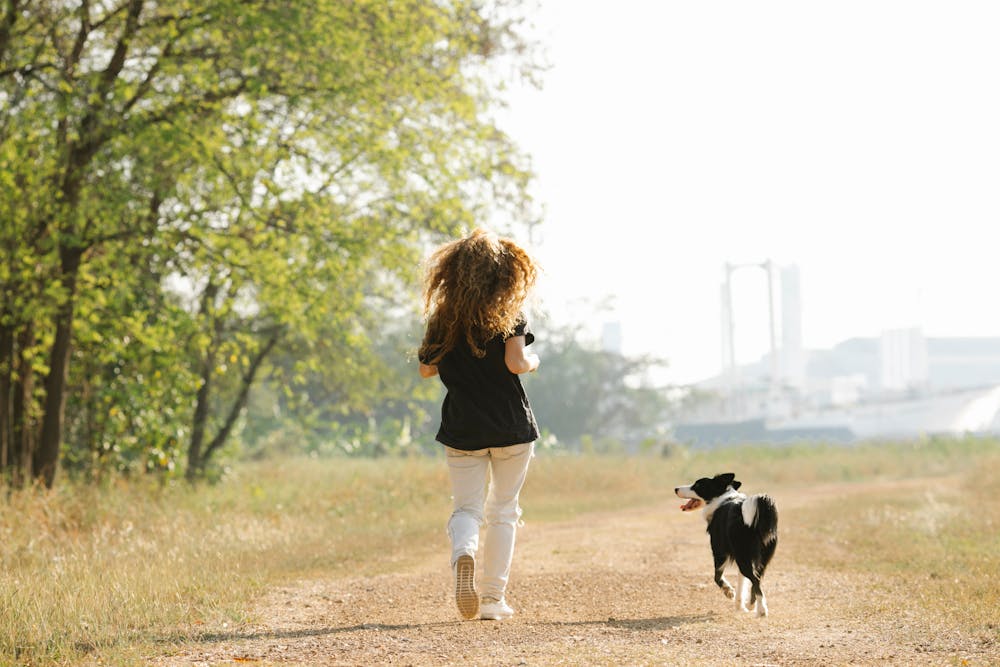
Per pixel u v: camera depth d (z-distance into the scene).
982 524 12.24
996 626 5.81
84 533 11.45
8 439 15.36
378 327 21.94
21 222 14.52
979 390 149.62
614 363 79.69
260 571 8.87
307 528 12.75
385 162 16.28
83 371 17.27
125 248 15.02
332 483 19.64
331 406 25.78
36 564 8.98
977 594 7.09
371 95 15.84
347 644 5.47
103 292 15.56
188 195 15.85
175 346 16.73
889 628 5.93
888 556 9.68
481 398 6.00
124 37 14.76
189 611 6.62
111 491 14.02
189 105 15.08
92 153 14.64
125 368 17.33
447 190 17.00
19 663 5.11
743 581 6.86
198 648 5.41
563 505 18.42
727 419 126.00
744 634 5.82
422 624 6.26
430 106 17.03
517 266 6.06
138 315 15.96
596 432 78.81
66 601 6.51
